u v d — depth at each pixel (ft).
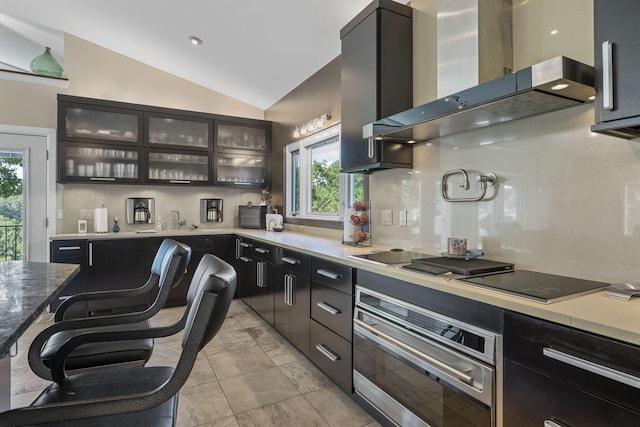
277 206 15.10
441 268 5.36
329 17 8.86
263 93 14.61
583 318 3.12
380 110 7.33
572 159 4.90
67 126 12.17
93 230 13.26
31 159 12.31
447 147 6.87
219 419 6.13
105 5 10.57
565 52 5.08
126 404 2.72
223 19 9.96
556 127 5.08
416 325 5.06
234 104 15.83
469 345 4.25
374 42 7.39
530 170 5.42
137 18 10.93
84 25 12.09
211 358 8.61
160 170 13.62
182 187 14.80
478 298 4.11
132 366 4.90
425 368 4.82
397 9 7.59
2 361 4.33
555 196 5.10
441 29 6.24
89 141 12.35
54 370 3.85
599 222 4.62
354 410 6.42
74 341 3.93
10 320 3.03
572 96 4.45
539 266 5.30
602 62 3.82
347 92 8.27
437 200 7.10
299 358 8.64
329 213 11.78
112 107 12.67
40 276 5.02
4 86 11.98
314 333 7.84
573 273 4.88
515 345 3.72
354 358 6.45
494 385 3.95
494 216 5.99
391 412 5.53
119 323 4.73
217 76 13.99
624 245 4.38
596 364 3.01
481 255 6.05
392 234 8.32
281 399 6.78
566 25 5.08
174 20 10.57
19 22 12.29
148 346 5.02
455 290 4.40
